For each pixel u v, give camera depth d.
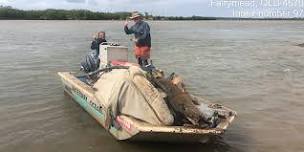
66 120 10.16
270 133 9.56
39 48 26.48
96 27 65.25
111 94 8.62
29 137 8.98
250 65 20.25
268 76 16.88
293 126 10.09
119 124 8.45
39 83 14.25
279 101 12.48
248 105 11.98
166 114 8.00
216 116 8.50
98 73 10.74
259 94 13.40
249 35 52.62
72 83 11.30
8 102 11.66
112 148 8.39
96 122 9.99
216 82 15.36
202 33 55.75
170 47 30.02
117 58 12.14
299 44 34.31
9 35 40.16
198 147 8.55
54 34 42.84
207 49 29.03
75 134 9.19
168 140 8.28
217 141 8.95
